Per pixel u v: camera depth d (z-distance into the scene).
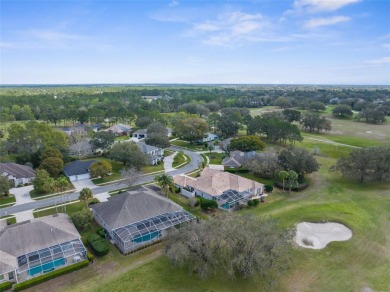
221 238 36.75
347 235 47.69
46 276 36.81
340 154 100.56
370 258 41.56
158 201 51.84
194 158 98.19
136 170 74.81
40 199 63.34
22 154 84.00
